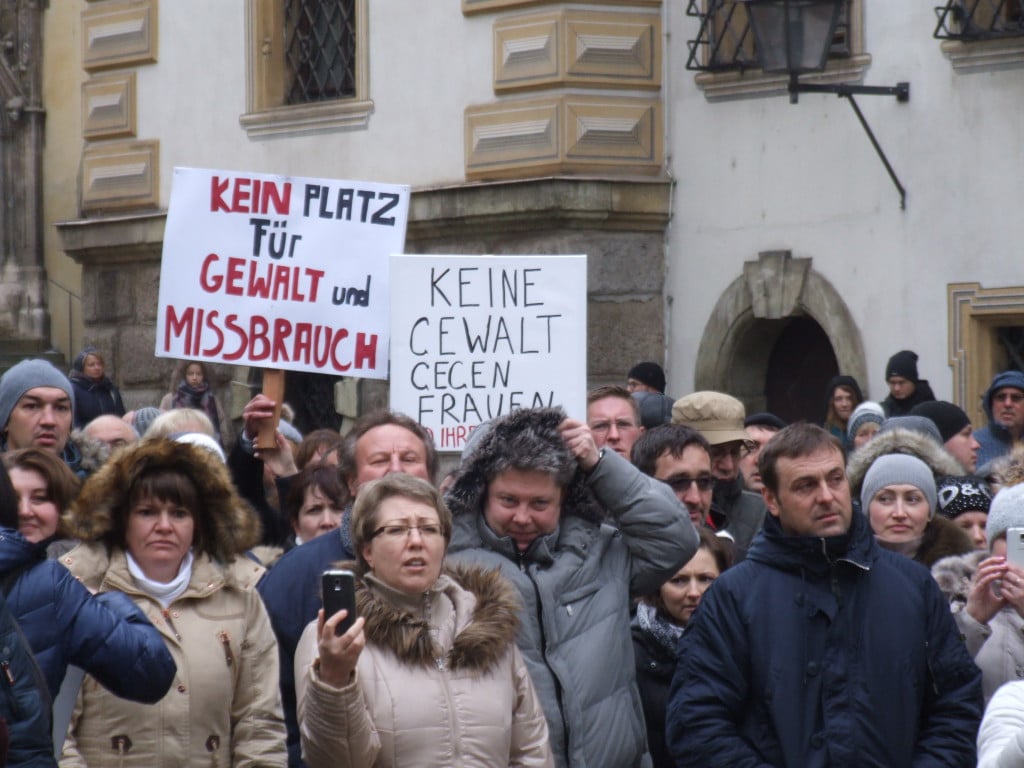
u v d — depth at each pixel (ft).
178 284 41.22
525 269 38.06
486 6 75.97
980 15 65.31
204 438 34.45
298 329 41.29
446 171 78.07
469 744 25.70
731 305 72.43
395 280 38.24
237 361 41.14
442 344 38.14
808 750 27.37
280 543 40.57
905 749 27.50
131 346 92.27
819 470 28.04
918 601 28.07
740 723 28.07
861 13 68.28
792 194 70.49
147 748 27.99
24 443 39.47
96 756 28.04
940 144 65.72
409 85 79.61
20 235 109.60
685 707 28.02
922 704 28.07
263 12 86.33
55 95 108.78
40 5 108.68
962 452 51.57
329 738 24.64
